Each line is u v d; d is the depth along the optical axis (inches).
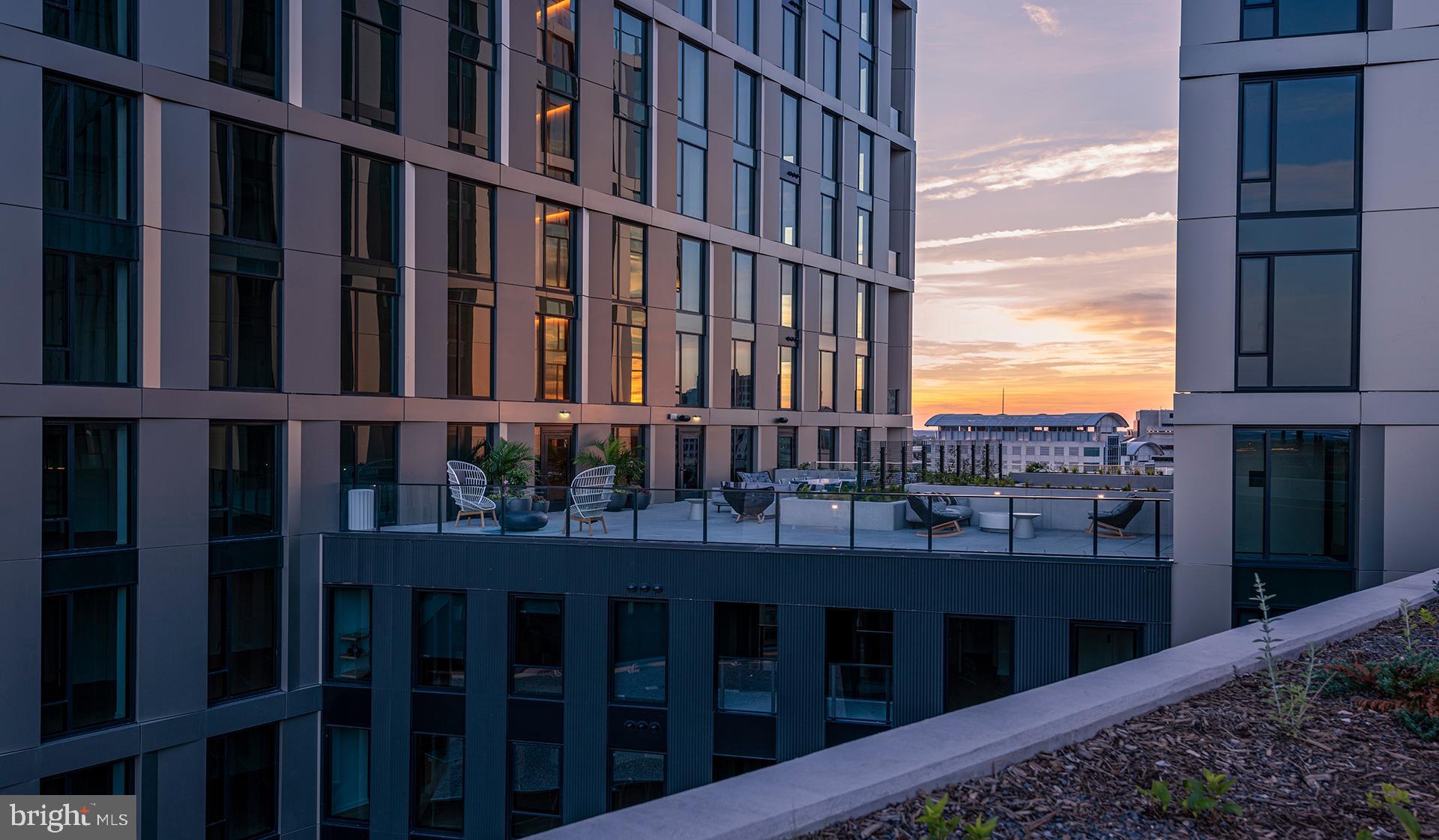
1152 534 615.5
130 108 598.9
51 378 554.9
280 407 669.3
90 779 573.6
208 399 627.2
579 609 634.2
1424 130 528.7
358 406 727.1
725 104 1134.4
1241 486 553.6
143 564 592.7
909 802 155.1
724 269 1133.1
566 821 633.6
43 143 554.9
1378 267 533.6
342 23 719.7
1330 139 544.7
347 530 702.5
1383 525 531.5
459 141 815.1
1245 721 203.8
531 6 884.6
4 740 523.5
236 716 638.5
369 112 740.7
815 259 1290.6
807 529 663.1
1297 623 292.0
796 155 1268.5
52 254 558.6
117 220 586.6
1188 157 563.8
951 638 579.5
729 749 607.5
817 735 591.8
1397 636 286.2
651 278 1026.1
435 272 790.5
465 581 657.0
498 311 848.3
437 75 791.7
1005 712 192.5
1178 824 153.3
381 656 673.6
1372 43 534.0
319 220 700.0
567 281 936.3
